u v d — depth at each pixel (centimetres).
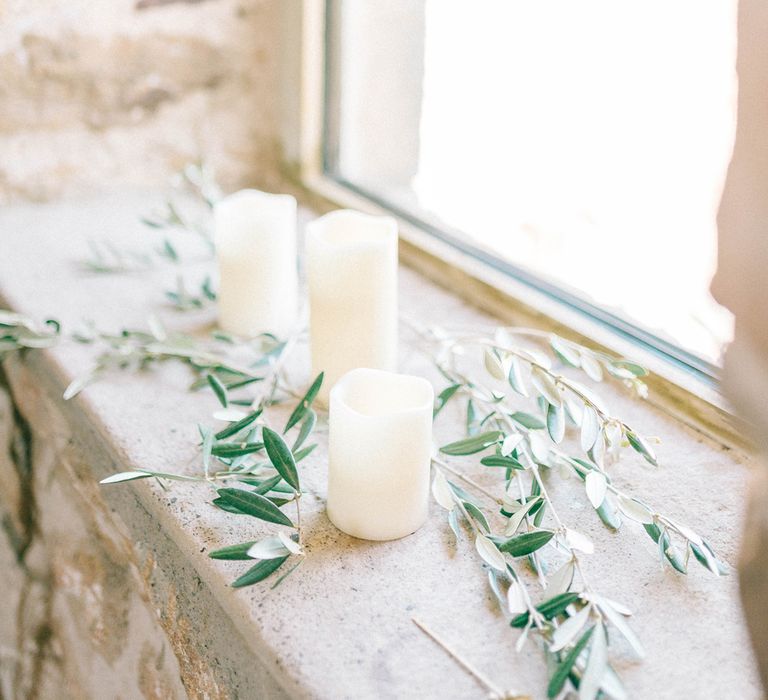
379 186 134
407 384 80
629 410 95
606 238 109
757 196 61
